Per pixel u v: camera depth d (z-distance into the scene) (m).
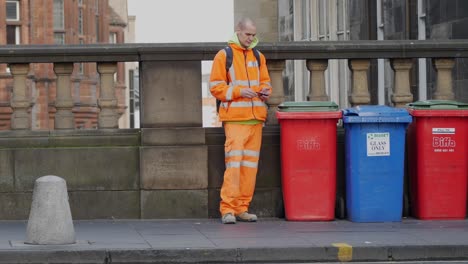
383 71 21.16
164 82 13.89
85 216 13.84
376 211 13.48
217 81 13.32
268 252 11.28
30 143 13.79
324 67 14.12
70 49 13.89
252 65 13.39
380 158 13.45
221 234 12.43
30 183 13.78
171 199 13.89
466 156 13.69
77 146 13.84
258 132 13.51
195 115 13.93
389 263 11.28
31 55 13.88
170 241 11.84
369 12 22.42
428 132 13.60
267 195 14.05
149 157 13.84
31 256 11.02
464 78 16.86
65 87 14.06
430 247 11.46
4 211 13.75
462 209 13.73
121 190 13.88
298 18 31.42
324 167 13.54
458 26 17.50
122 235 12.38
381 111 13.36
